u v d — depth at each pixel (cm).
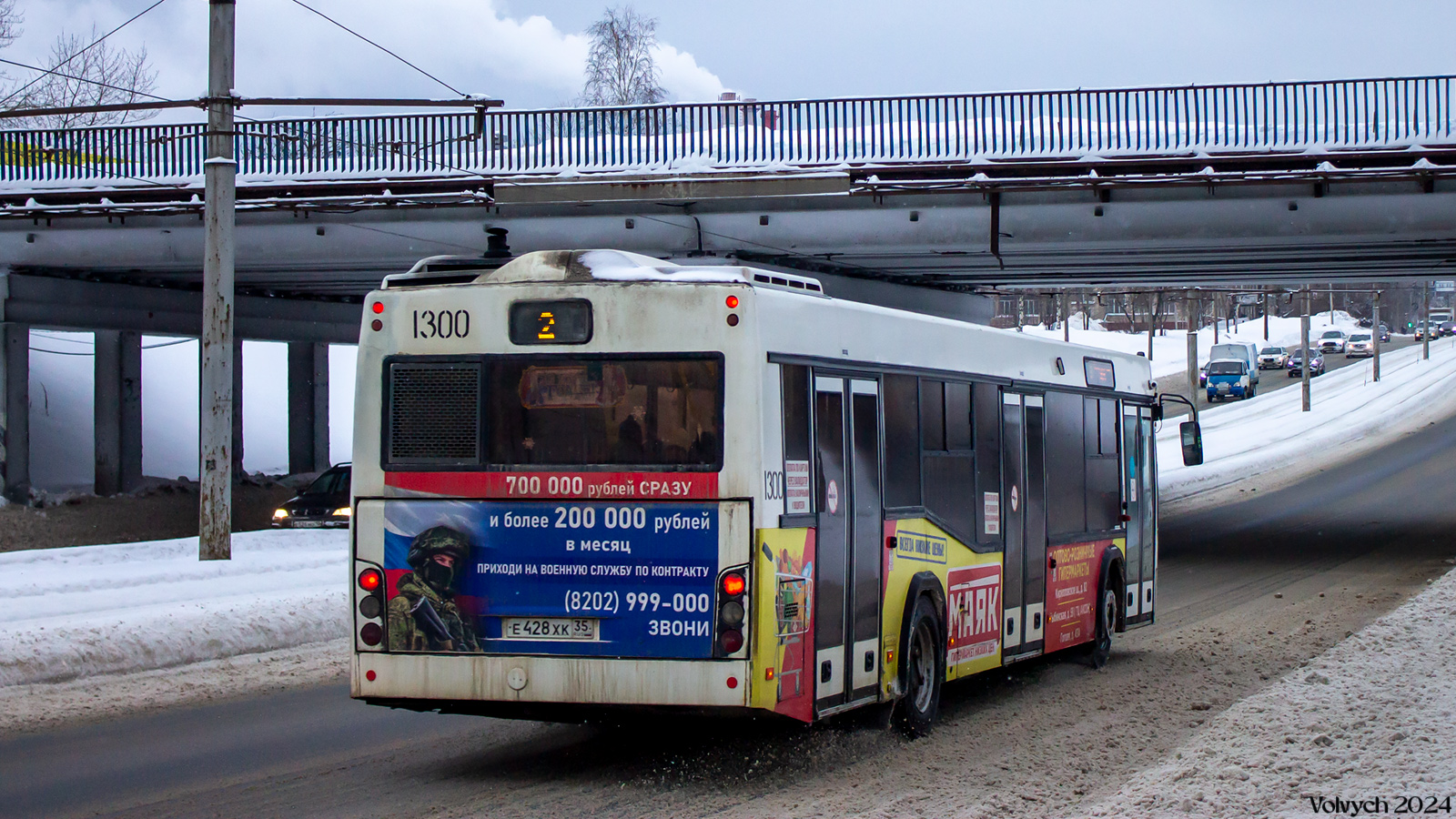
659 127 2595
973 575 1032
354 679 805
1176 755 802
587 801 743
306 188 2675
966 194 2483
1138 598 1423
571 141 2614
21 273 3306
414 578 798
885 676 891
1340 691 991
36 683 1122
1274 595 1898
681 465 766
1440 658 1145
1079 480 1265
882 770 827
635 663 764
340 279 3553
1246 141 2361
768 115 2569
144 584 1581
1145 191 2441
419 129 2653
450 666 789
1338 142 2322
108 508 3528
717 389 767
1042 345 1193
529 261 818
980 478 1053
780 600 770
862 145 2527
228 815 713
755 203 2562
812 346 823
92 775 812
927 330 980
